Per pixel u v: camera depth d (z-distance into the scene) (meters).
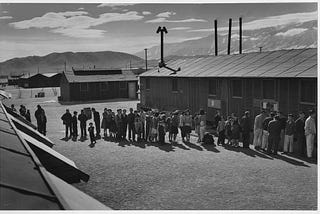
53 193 4.10
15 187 4.02
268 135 16.83
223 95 25.12
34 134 10.68
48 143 10.82
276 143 16.33
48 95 66.69
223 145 18.98
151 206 10.16
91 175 13.48
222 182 12.39
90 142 20.33
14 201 3.72
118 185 12.24
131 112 20.64
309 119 15.46
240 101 23.69
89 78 51.56
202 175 13.28
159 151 17.66
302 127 15.99
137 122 20.38
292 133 16.38
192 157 16.20
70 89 49.50
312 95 18.28
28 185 4.20
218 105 25.64
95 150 18.03
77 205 4.26
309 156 15.62
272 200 10.52
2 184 4.00
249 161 15.24
